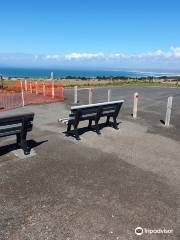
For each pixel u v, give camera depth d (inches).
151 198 219.8
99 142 354.6
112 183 243.0
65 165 277.6
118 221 188.1
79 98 792.3
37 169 265.7
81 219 188.9
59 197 216.4
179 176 262.8
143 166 283.6
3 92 909.2
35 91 942.4
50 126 429.1
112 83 1480.1
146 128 439.2
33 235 171.2
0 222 183.2
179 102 765.3
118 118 509.0
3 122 274.8
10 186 231.5
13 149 311.1
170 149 340.2
